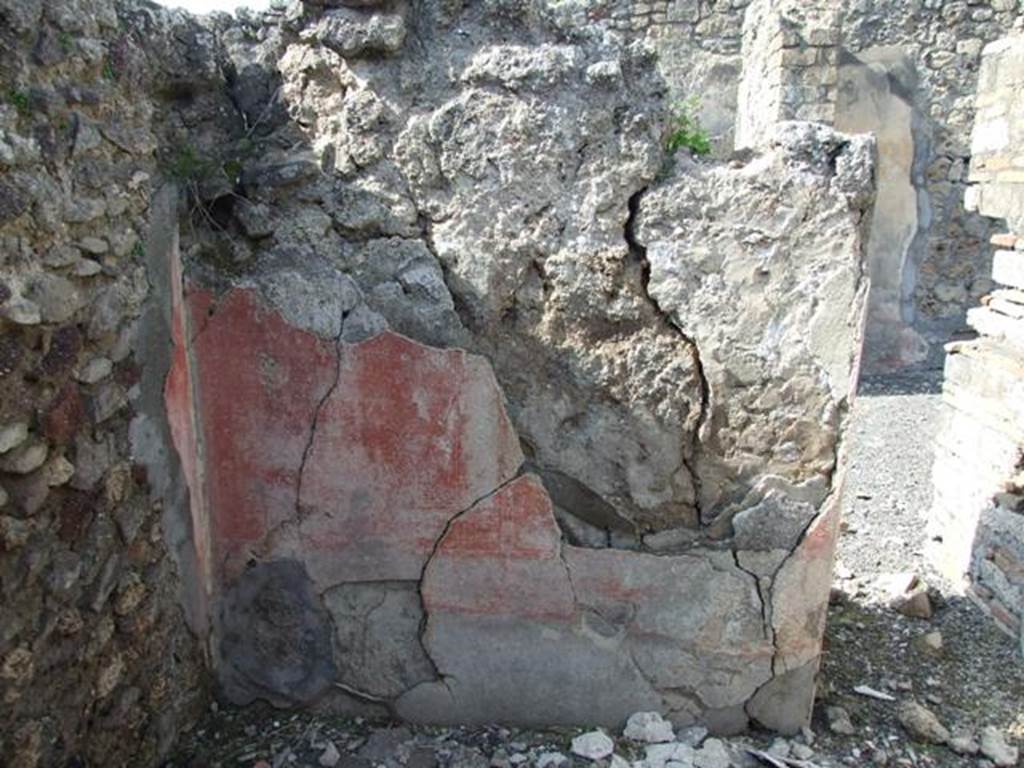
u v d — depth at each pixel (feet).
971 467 11.96
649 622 8.25
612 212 7.64
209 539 8.39
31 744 5.90
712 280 7.65
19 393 5.58
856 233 7.47
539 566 8.20
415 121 7.59
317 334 7.88
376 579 8.36
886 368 24.84
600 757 7.93
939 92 23.72
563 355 7.86
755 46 24.14
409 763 7.90
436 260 7.76
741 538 8.02
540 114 7.51
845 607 11.20
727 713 8.39
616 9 25.58
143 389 7.11
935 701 9.23
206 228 7.83
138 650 7.22
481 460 8.04
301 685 8.62
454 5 7.52
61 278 5.91
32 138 5.64
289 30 7.74
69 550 6.23
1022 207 11.30
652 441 7.94
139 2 7.08
